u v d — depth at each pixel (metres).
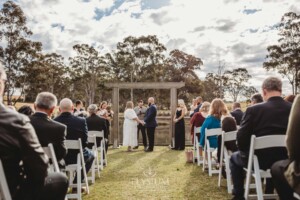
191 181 5.90
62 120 4.95
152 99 11.15
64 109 5.03
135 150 11.39
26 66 36.94
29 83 38.06
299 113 2.22
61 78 53.31
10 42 36.31
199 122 8.31
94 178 6.04
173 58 54.84
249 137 3.69
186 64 54.50
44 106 3.77
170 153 10.31
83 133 5.01
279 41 42.72
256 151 3.59
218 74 53.00
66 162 4.80
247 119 3.65
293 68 42.22
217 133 5.93
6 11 35.72
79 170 4.68
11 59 36.16
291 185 2.27
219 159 5.39
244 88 56.47
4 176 2.08
